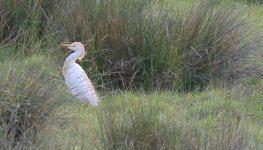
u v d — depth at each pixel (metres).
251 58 18.20
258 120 14.91
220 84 16.91
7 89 12.30
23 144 11.16
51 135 12.21
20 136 11.83
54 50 16.42
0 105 12.09
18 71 13.01
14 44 16.38
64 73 14.63
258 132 13.51
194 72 16.95
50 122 12.54
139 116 11.93
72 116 13.14
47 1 17.91
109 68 16.53
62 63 16.08
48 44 16.81
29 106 12.30
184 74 16.77
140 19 17.05
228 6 20.59
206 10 17.61
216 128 13.21
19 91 12.34
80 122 13.32
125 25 16.78
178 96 15.87
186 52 16.89
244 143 11.48
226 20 17.73
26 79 12.61
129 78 16.53
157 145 11.48
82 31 16.72
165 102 15.16
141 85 16.34
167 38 16.81
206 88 16.56
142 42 16.69
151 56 16.52
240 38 17.97
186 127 12.07
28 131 11.94
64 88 13.72
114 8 17.03
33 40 16.89
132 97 14.62
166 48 16.66
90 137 12.40
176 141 11.47
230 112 14.36
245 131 11.98
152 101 14.02
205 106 15.11
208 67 17.12
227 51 17.48
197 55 17.06
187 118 13.78
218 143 11.30
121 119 12.28
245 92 16.55
